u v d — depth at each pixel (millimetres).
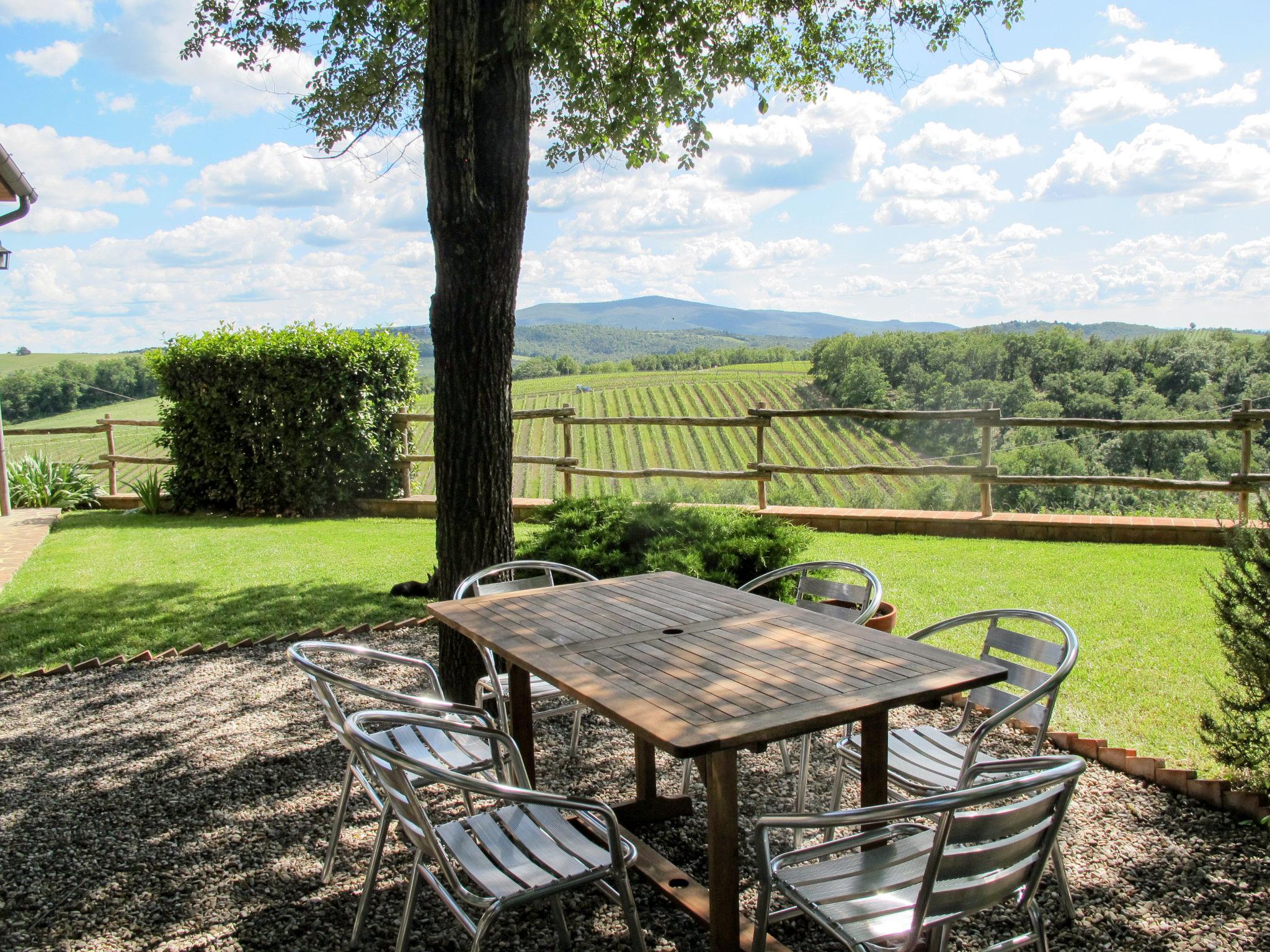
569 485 10172
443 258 3967
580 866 2154
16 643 5582
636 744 3193
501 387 4156
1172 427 7715
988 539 8125
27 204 9484
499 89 3857
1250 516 3234
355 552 8250
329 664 5141
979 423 8336
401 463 10977
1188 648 4812
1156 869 2732
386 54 6055
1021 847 1873
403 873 2859
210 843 3080
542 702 4453
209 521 10430
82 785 3572
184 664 5129
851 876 2100
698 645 2729
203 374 10664
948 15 5172
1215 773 3355
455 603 3367
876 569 6902
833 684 2326
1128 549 7465
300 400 10391
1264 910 2502
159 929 2568
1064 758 1918
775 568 5148
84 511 11594
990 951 1984
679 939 2463
